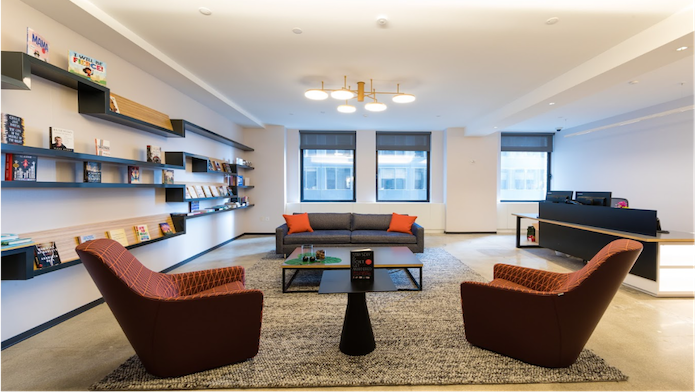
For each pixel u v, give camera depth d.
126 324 1.76
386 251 3.88
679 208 5.07
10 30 2.17
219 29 2.85
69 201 2.64
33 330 2.34
